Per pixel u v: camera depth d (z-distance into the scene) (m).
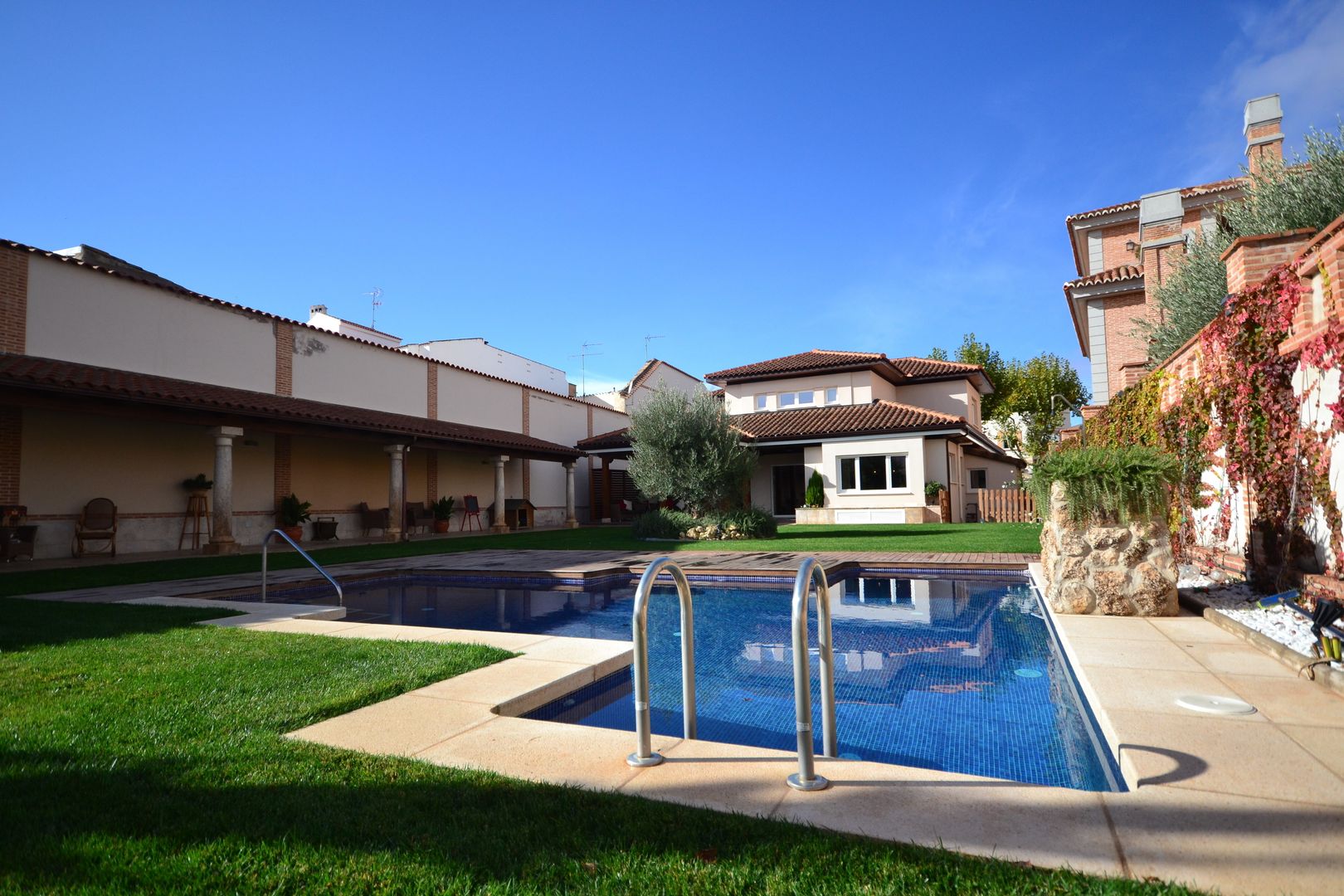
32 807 2.28
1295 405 5.48
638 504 28.28
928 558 9.73
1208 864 1.77
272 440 17.05
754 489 24.36
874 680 4.60
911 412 21.30
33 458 12.63
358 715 3.29
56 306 12.65
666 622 7.04
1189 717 3.03
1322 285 4.93
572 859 1.91
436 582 10.29
